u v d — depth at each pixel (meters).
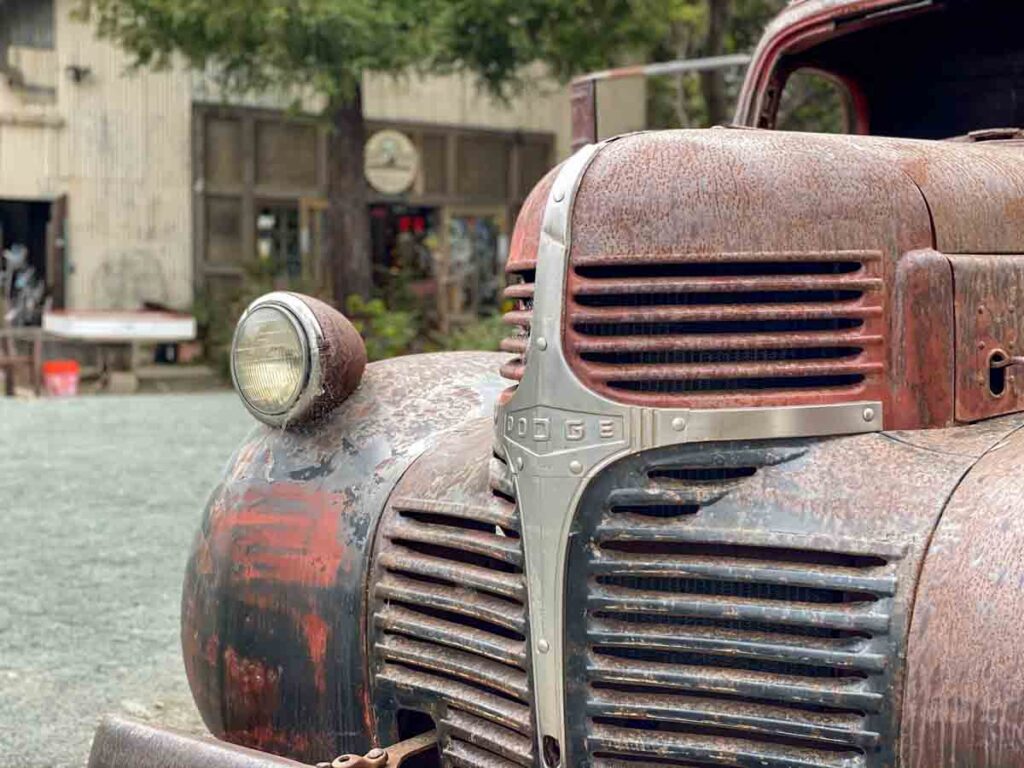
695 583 2.06
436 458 2.57
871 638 1.92
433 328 18.41
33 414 11.99
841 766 1.93
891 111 3.42
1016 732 1.77
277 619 2.63
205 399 13.79
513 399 2.15
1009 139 2.84
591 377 2.07
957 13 3.12
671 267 2.12
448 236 18.67
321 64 12.60
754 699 2.01
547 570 2.10
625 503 2.06
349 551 2.56
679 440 2.05
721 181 2.14
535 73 18.66
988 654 1.81
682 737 2.04
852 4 3.13
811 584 1.95
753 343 2.09
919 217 2.22
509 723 2.22
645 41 13.92
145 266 16.86
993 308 2.26
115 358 15.70
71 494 7.81
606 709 2.07
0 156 16.11
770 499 2.03
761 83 3.40
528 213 2.29
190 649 2.83
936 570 1.89
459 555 2.42
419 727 2.53
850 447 2.09
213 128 17.19
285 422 2.69
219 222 17.31
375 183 17.83
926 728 1.85
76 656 4.68
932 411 2.16
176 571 5.96
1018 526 1.86
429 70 13.87
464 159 18.69
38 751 3.76
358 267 15.02
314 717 2.58
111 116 16.58
